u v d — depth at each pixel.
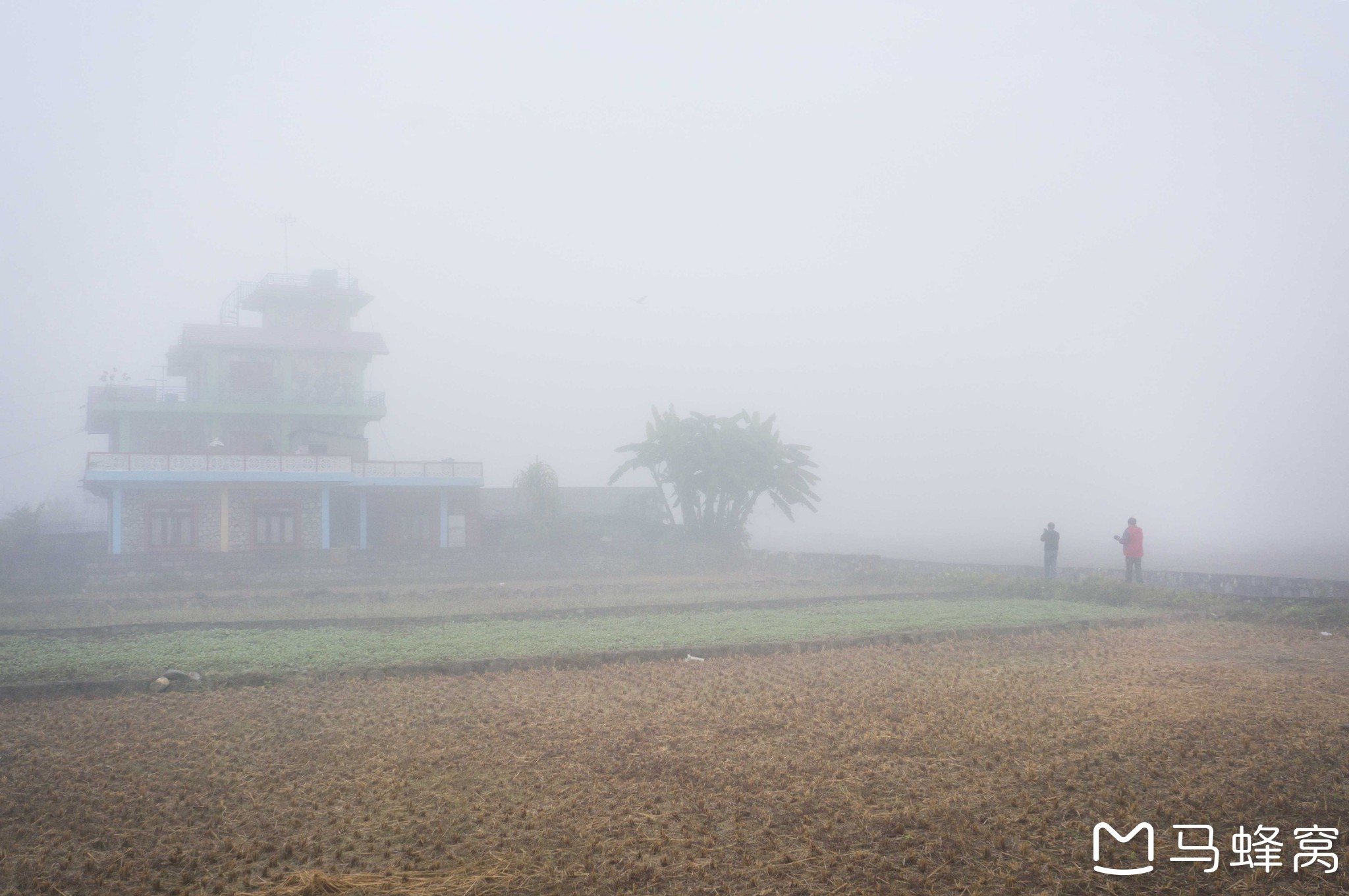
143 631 20.70
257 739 11.02
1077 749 10.01
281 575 36.66
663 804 8.38
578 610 24.22
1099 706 12.12
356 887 6.73
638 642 18.34
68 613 25.84
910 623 21.03
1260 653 16.97
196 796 8.86
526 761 9.81
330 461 42.06
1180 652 17.30
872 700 12.66
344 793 8.88
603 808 8.28
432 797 8.73
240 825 8.09
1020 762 9.48
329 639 19.14
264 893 6.64
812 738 10.60
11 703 13.38
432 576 39.25
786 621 21.72
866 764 9.51
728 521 48.88
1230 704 12.17
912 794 8.49
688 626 20.91
